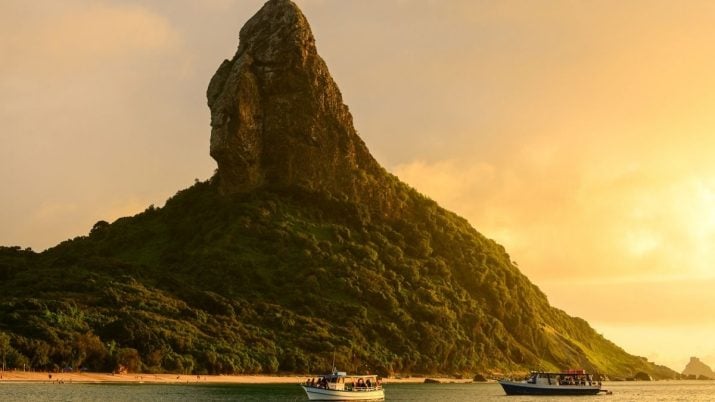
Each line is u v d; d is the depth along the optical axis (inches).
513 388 7682.1
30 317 7603.4
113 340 7657.5
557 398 7573.8
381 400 6151.6
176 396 5856.3
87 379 6820.9
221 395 6156.5
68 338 7327.8
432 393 7583.7
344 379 5999.0
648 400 7795.3
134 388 6358.3
